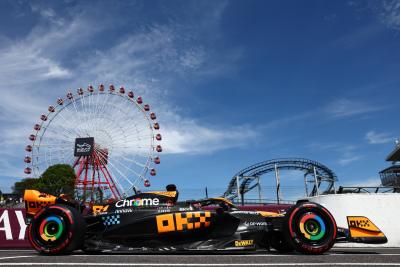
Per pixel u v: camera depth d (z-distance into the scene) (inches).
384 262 137.7
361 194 370.0
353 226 196.4
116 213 212.8
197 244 201.5
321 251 178.5
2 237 360.8
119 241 208.5
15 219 365.1
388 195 372.8
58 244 187.3
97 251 217.2
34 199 213.9
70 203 210.5
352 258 152.9
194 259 150.6
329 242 178.4
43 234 191.6
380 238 194.2
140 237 205.9
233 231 200.7
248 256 164.1
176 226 202.5
